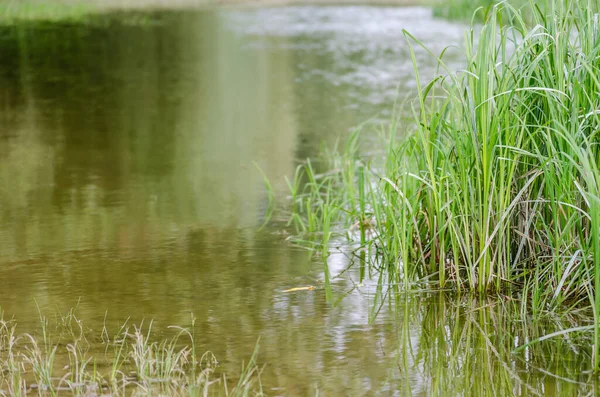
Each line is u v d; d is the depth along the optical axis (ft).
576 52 16.79
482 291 16.94
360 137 33.17
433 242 17.98
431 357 13.96
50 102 42.27
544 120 16.96
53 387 12.69
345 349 14.26
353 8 104.73
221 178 26.81
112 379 12.89
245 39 71.41
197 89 46.88
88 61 58.18
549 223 17.16
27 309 15.89
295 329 15.12
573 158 15.94
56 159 29.27
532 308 15.87
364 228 21.47
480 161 16.87
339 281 17.78
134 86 47.80
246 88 47.26
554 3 16.47
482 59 16.47
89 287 17.08
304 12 99.96
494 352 14.14
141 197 24.26
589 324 15.25
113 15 93.81
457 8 83.92
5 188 25.13
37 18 88.43
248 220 22.17
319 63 57.16
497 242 17.22
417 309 16.16
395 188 17.35
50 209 22.84
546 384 12.90
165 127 35.88
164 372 13.19
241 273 18.11
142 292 16.85
